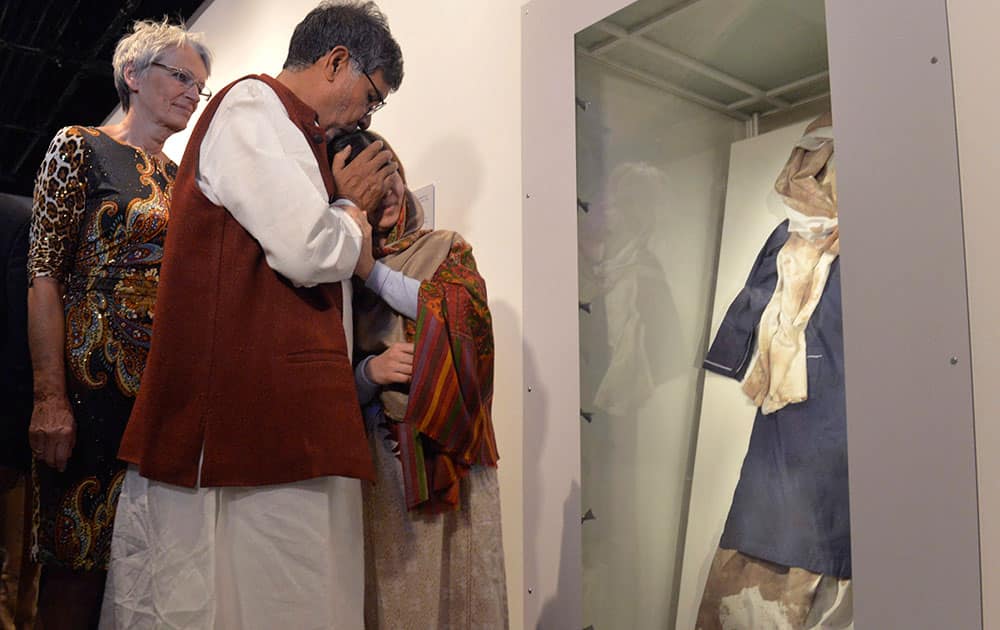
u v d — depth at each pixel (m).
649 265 2.09
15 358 2.01
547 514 2.13
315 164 1.45
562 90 2.21
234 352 1.35
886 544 1.41
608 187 2.14
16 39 4.98
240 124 1.40
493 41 2.54
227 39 4.18
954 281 1.38
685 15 1.98
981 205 1.38
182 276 1.37
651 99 2.08
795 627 1.74
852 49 1.54
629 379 2.09
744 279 1.96
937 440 1.37
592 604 2.04
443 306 1.64
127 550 1.36
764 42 1.86
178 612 1.30
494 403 2.37
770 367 1.88
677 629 1.94
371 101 1.64
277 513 1.33
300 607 1.32
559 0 2.25
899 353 1.43
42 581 1.82
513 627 2.22
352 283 1.72
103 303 1.85
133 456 1.31
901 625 1.38
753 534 1.84
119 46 2.12
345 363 1.42
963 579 1.32
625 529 2.04
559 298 2.16
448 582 1.64
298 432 1.35
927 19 1.45
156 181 1.99
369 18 1.61
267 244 1.34
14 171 7.06
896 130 1.47
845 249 1.52
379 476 1.61
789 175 1.89
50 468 1.78
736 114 1.98
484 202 2.49
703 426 1.99
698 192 2.04
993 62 1.39
